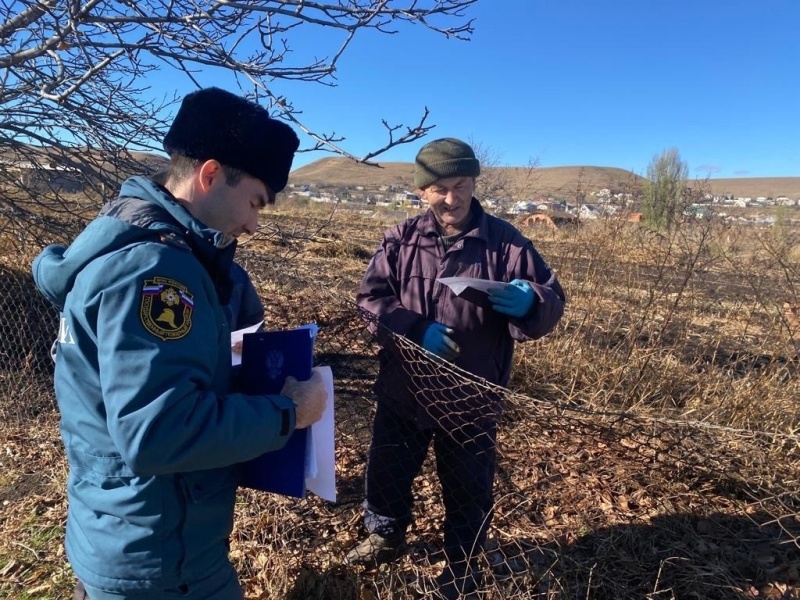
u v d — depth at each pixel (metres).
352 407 3.57
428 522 3.01
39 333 4.69
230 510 1.50
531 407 2.30
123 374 1.15
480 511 2.40
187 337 1.22
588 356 4.84
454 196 2.21
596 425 2.55
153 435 1.14
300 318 3.16
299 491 1.56
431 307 2.34
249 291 1.92
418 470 2.54
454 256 2.30
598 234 5.76
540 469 3.14
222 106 1.33
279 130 1.39
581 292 5.63
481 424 2.30
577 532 2.86
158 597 1.37
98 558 1.32
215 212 1.38
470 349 2.31
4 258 5.05
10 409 4.27
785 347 4.52
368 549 2.61
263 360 1.61
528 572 2.52
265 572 2.54
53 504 3.30
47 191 4.39
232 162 1.33
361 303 2.46
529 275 2.29
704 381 4.46
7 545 2.96
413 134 2.55
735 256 5.49
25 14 2.98
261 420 1.31
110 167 4.07
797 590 2.53
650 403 4.41
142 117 3.98
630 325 5.03
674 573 2.65
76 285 1.24
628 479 2.94
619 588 2.56
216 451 1.22
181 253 1.27
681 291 4.81
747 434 2.45
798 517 2.57
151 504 1.30
